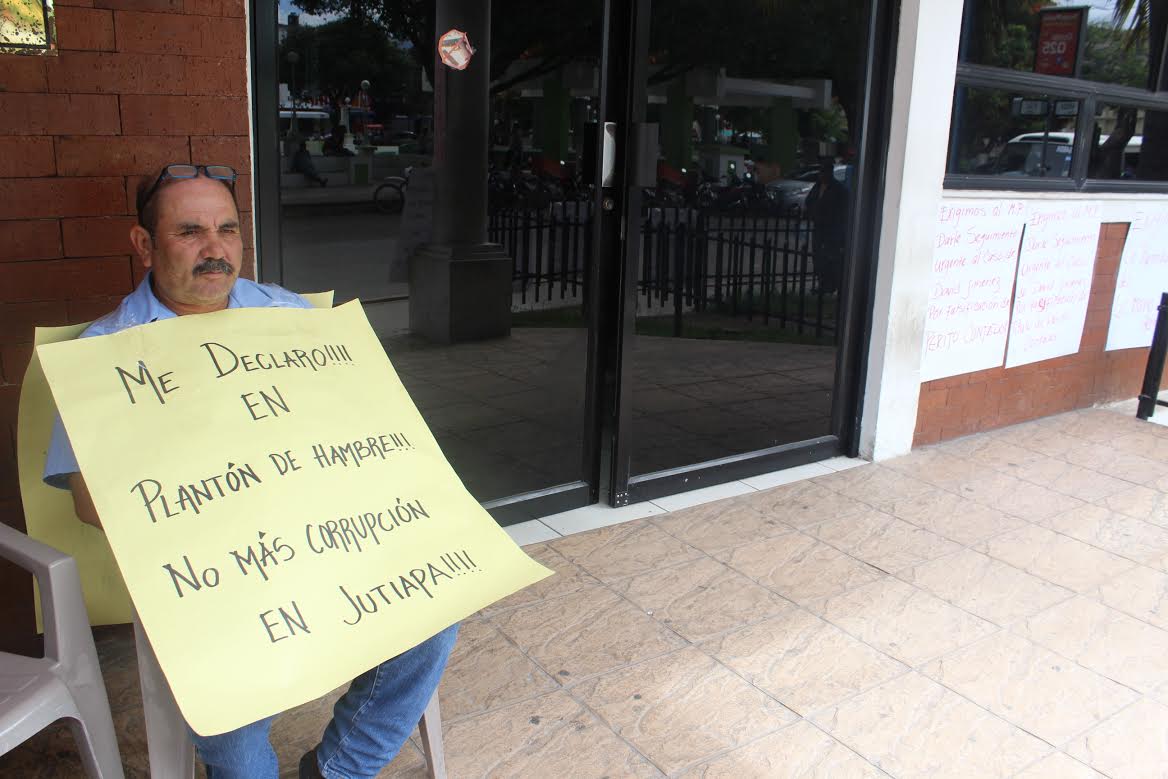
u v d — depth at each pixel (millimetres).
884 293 4164
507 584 1856
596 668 2641
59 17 2283
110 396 1618
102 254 2455
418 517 1864
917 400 4449
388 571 1763
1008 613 3053
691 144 3580
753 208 3861
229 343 1785
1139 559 3480
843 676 2662
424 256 3184
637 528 3529
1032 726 2479
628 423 3611
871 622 2955
